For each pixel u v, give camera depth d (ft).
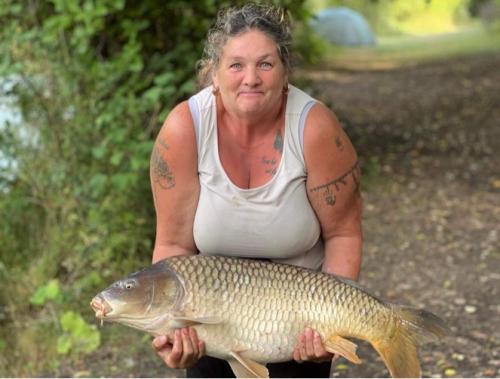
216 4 22.88
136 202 19.34
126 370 15.78
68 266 18.66
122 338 16.96
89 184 18.28
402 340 8.81
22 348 16.65
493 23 107.45
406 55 83.46
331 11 97.35
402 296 19.58
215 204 9.12
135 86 19.69
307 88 30.71
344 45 94.68
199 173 9.21
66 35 20.86
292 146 9.09
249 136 9.11
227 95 8.80
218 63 8.82
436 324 8.78
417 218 26.03
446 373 15.23
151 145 18.45
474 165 32.83
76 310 17.65
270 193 9.09
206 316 8.57
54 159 19.49
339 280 8.81
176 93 21.01
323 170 9.16
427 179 30.89
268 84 8.70
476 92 51.21
